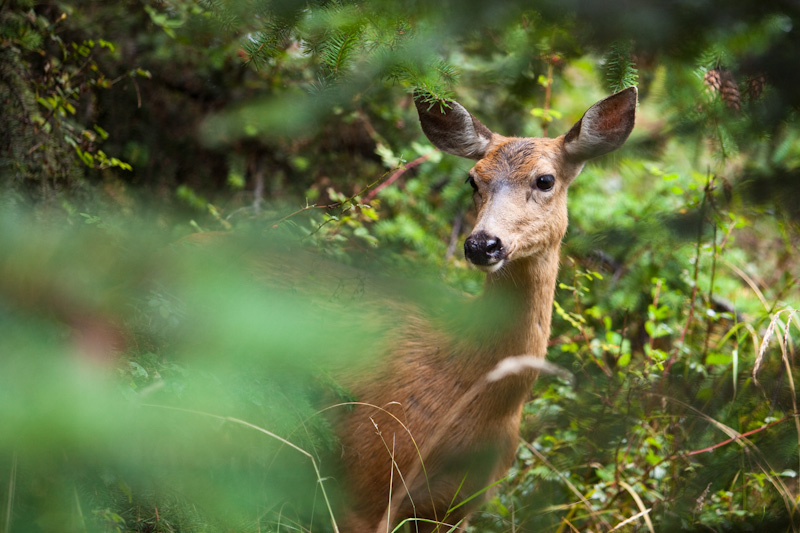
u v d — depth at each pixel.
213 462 5.30
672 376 9.48
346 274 9.29
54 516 4.40
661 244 9.77
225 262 5.21
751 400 8.88
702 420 9.00
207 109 12.77
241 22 6.51
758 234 12.42
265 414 5.93
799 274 12.02
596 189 13.54
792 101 7.36
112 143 12.34
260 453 6.34
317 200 13.05
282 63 11.71
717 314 10.26
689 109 8.23
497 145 8.77
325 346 4.61
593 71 11.29
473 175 8.57
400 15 6.17
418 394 8.23
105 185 11.23
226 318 4.48
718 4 6.19
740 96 7.47
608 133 8.51
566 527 8.19
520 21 6.74
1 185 8.57
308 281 8.88
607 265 11.64
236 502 5.21
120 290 4.85
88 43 10.66
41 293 4.51
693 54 6.73
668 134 9.54
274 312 4.52
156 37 12.38
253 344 4.41
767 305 10.34
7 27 9.77
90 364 4.42
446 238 13.21
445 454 8.11
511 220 8.04
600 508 8.31
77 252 4.68
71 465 4.42
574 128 8.52
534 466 9.06
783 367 8.72
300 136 12.26
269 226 8.25
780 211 8.84
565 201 8.67
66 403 3.72
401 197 12.72
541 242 8.23
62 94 10.44
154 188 12.47
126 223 8.12
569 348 9.97
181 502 5.18
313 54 6.98
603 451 8.91
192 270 4.98
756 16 6.27
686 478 8.45
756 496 8.27
